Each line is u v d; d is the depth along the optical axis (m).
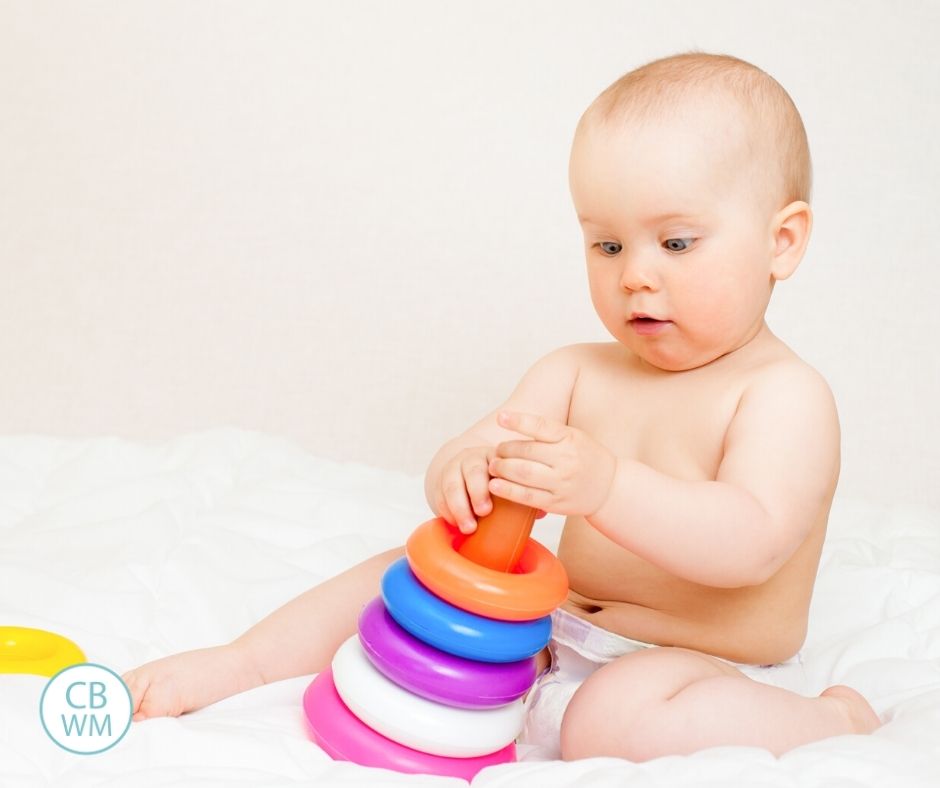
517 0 2.62
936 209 2.59
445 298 2.62
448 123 2.63
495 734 1.05
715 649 1.24
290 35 2.64
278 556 1.55
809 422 1.21
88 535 1.53
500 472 1.05
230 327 2.65
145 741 1.00
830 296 2.59
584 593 1.31
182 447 1.93
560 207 2.60
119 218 2.65
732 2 2.60
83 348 2.63
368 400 2.62
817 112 2.59
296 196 2.64
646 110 1.21
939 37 2.58
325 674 1.13
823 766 0.93
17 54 2.64
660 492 1.10
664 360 1.28
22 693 1.07
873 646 1.41
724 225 1.21
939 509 2.54
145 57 2.64
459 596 1.02
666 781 0.92
